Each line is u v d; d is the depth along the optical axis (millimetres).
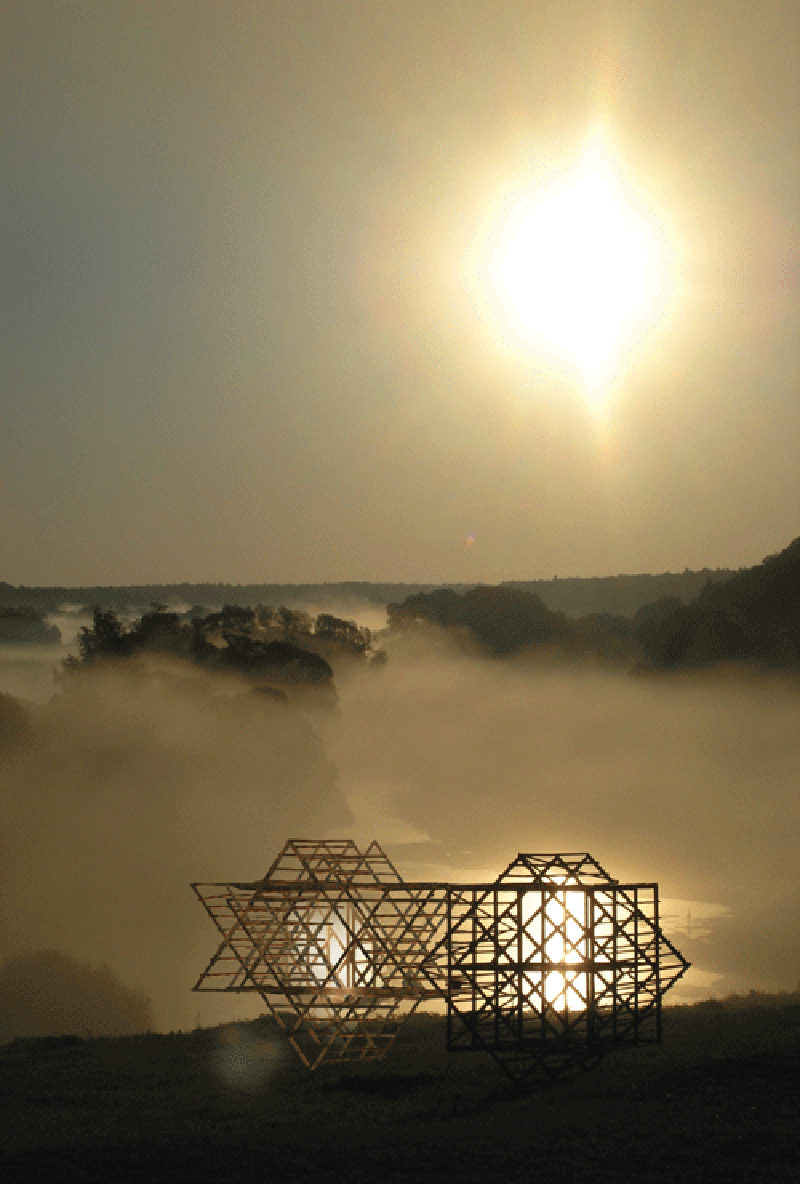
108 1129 29062
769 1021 39719
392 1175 24625
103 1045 43219
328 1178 24469
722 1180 23875
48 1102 33062
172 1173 24750
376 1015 46719
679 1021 42562
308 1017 41312
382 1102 32312
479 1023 35094
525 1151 25984
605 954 35688
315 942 39906
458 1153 25969
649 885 36812
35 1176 24344
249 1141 27344
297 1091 34125
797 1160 24938
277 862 40469
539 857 37062
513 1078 33688
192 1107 32094
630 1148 25922
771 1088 30078
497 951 35375
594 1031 34906
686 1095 29938
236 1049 41469
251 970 39375
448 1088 33625
